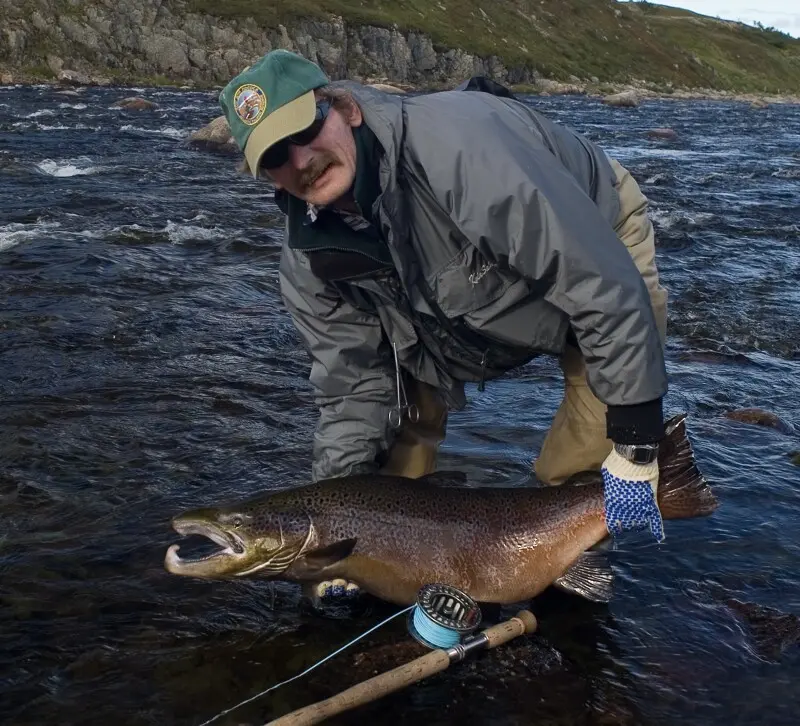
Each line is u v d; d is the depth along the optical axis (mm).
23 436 2652
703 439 2754
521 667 1702
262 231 6129
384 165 1556
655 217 7234
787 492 2396
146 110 18375
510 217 1541
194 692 1609
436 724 1544
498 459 2559
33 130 12828
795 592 1937
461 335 1824
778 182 10211
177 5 34594
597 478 1908
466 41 43562
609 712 1581
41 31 30391
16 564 1983
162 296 4387
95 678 1637
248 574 1779
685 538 2154
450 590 1768
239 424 2820
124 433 2711
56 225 6004
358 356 1923
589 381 1679
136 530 2145
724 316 4352
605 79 50188
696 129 20188
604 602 1909
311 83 1516
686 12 84188
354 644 1766
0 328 3703
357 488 1854
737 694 1630
